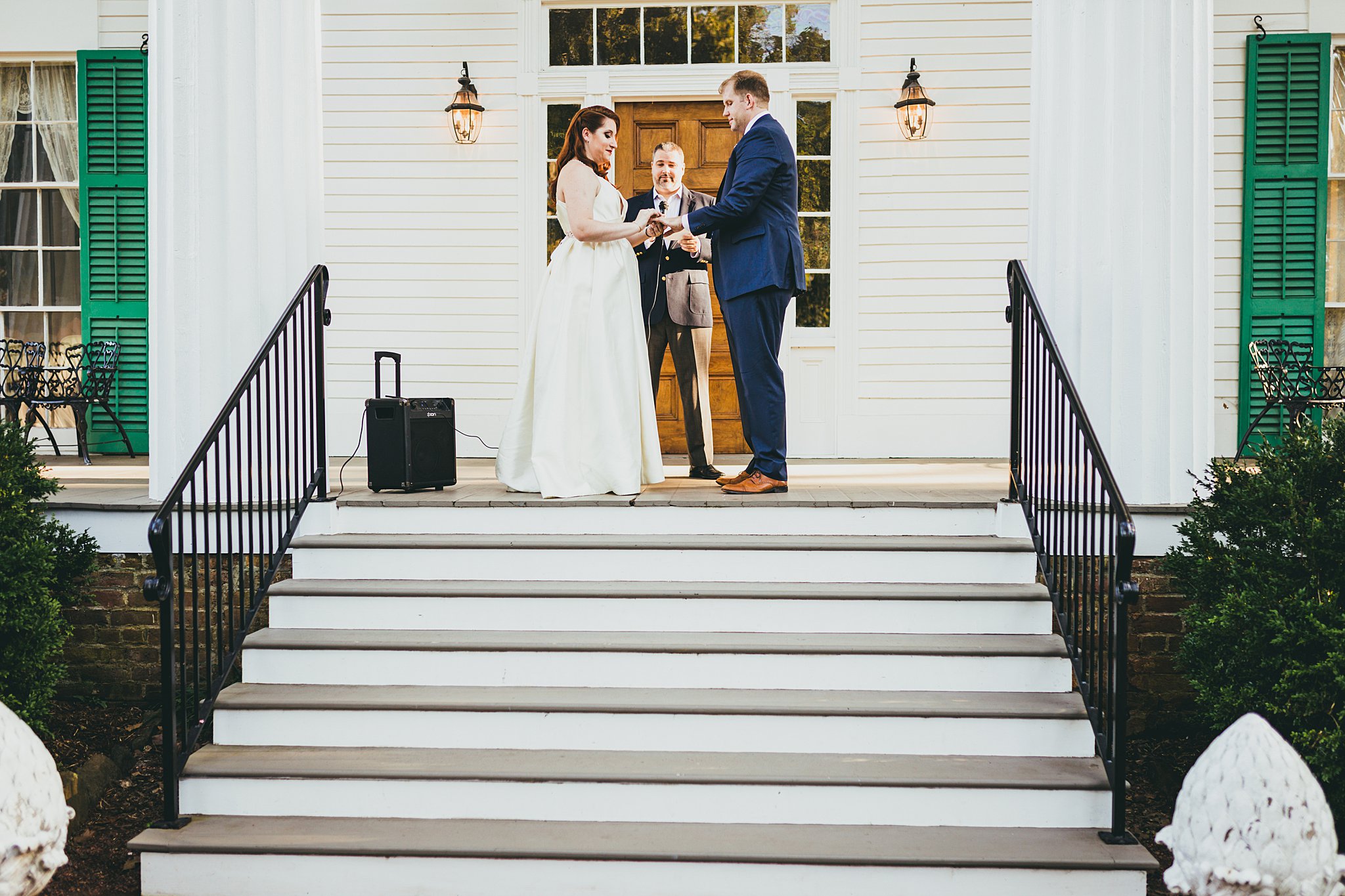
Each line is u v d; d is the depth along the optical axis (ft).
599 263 14.23
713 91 22.06
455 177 22.49
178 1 13.80
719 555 12.92
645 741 11.19
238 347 14.17
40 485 13.35
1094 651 11.76
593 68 22.18
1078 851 9.79
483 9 22.25
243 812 10.64
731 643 11.84
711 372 22.84
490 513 13.58
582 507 13.52
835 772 10.54
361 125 22.50
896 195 22.12
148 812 12.19
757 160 13.66
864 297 22.29
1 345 22.97
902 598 12.29
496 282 22.57
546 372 14.02
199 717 11.02
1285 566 11.39
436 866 9.89
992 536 13.43
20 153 23.15
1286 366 20.36
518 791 10.55
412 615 12.55
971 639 12.09
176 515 14.05
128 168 22.59
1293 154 21.35
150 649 14.32
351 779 10.57
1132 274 13.58
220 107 13.98
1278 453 12.27
